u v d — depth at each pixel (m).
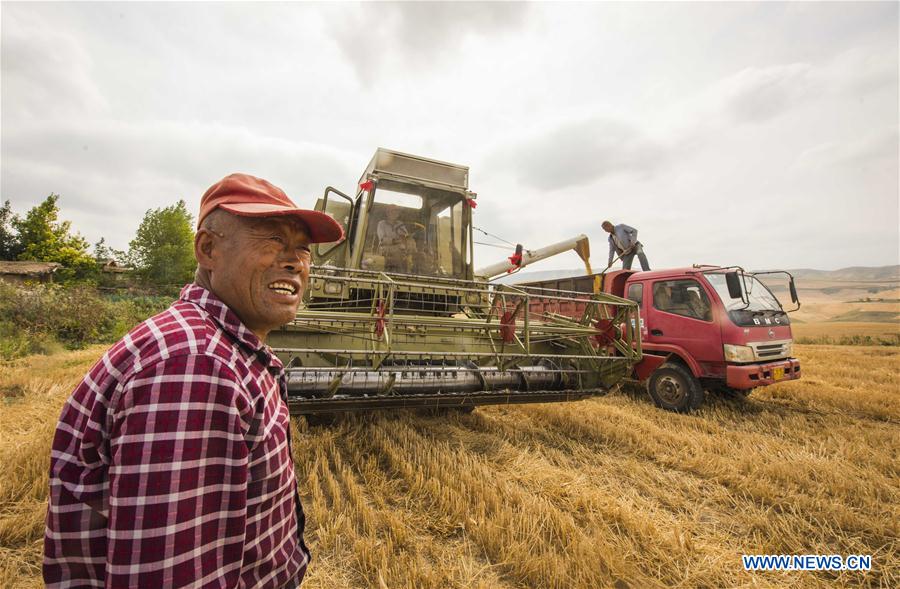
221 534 0.80
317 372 3.78
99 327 14.94
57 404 5.91
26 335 11.51
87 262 31.42
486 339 5.32
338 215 6.09
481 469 3.74
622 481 3.80
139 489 0.70
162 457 0.72
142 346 0.79
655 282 7.30
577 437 4.97
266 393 0.98
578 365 5.03
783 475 3.80
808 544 2.89
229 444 0.81
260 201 1.01
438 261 5.82
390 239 5.59
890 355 14.41
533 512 3.03
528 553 2.51
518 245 7.10
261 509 0.94
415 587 2.32
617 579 2.46
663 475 3.93
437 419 5.43
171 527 0.71
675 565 2.59
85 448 0.77
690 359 6.57
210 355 0.82
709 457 4.25
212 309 0.96
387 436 4.60
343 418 5.09
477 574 2.46
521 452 4.29
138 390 0.74
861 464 4.17
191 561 0.74
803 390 7.59
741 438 4.92
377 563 2.50
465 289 4.34
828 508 3.23
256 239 0.99
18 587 2.33
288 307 1.04
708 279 6.64
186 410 0.75
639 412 6.45
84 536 0.77
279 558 1.00
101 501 0.77
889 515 3.18
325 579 2.37
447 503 3.12
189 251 35.97
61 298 14.34
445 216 5.91
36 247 31.84
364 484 3.56
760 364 6.30
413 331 4.89
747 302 6.03
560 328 4.77
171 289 31.78
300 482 3.55
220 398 0.80
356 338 4.61
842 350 17.09
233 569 0.82
